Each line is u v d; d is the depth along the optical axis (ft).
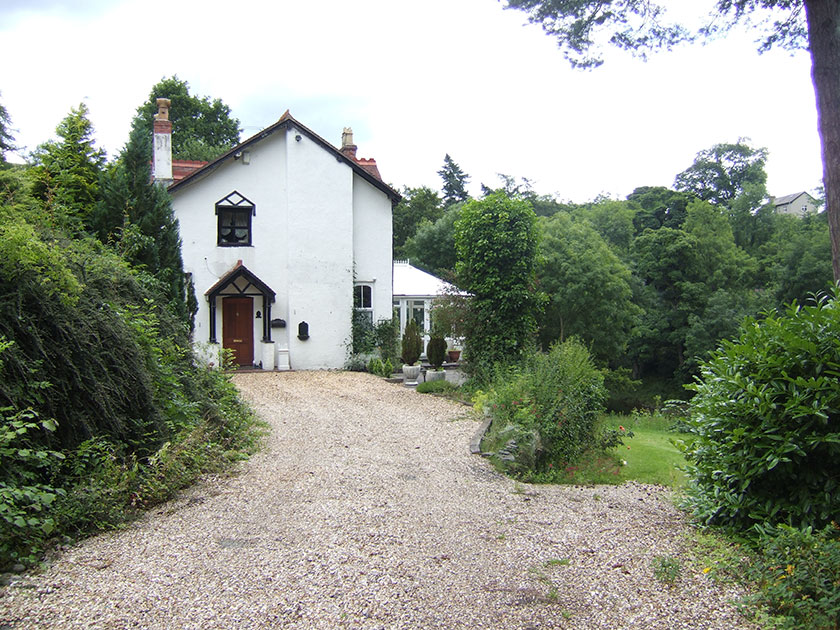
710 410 20.48
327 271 68.90
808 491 17.44
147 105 146.10
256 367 67.92
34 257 19.02
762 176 174.91
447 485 24.43
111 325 22.25
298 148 68.13
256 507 20.40
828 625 12.13
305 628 12.19
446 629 12.30
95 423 20.24
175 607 12.94
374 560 15.90
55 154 45.57
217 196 66.59
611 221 144.56
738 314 114.01
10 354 17.37
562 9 31.83
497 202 52.85
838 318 17.76
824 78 25.99
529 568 15.65
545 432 30.91
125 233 39.04
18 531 15.40
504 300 50.78
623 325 117.80
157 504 20.42
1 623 12.02
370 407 43.73
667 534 19.07
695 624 12.64
